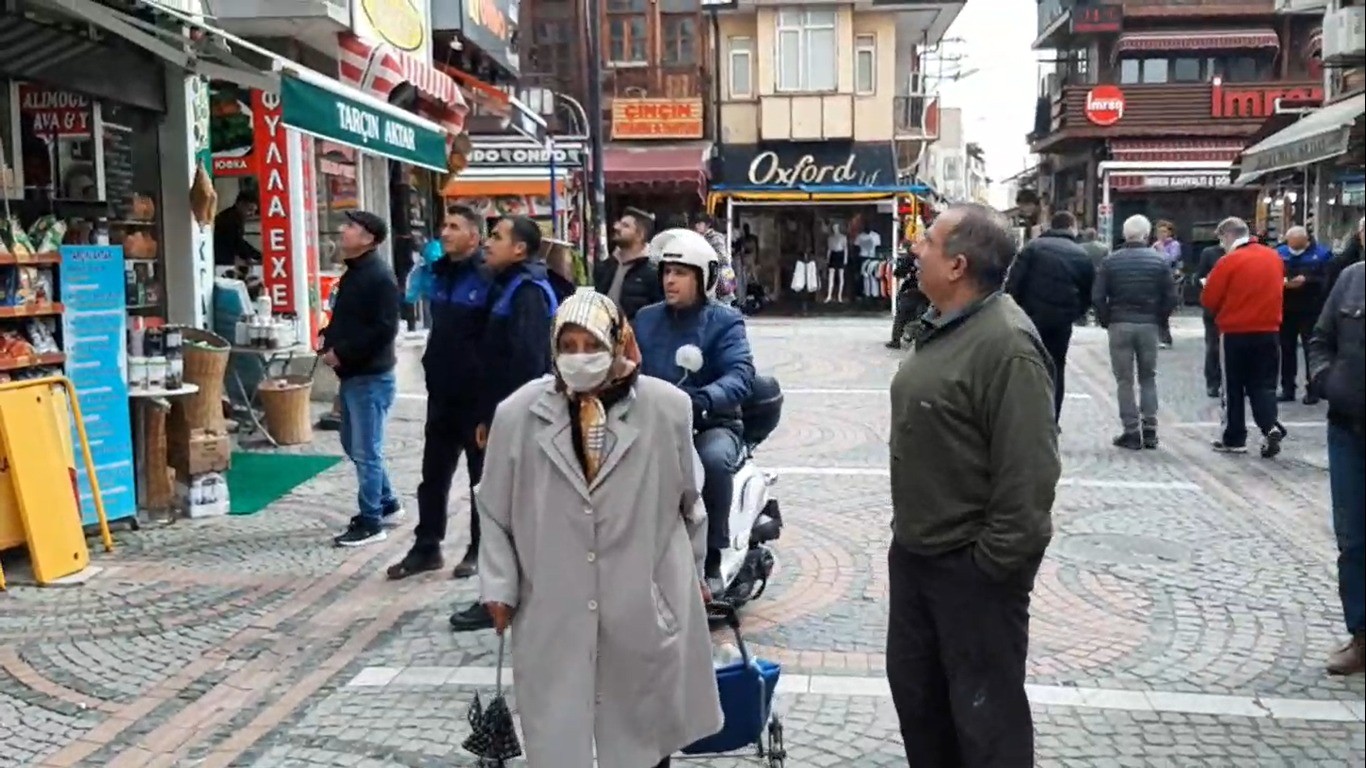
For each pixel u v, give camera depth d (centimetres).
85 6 707
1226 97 3122
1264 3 3181
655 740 341
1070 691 499
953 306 336
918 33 3117
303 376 1102
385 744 450
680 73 2822
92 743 457
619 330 337
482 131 1956
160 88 973
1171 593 630
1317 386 508
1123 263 1002
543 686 335
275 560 697
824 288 2905
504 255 609
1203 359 1636
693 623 350
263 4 1121
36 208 830
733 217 2912
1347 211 1627
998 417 322
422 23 1474
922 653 352
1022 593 336
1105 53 3316
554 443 336
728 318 534
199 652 552
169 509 793
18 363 673
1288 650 546
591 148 2120
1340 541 510
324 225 1390
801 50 2873
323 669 529
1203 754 440
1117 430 1103
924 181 3109
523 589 344
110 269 736
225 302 1071
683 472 349
